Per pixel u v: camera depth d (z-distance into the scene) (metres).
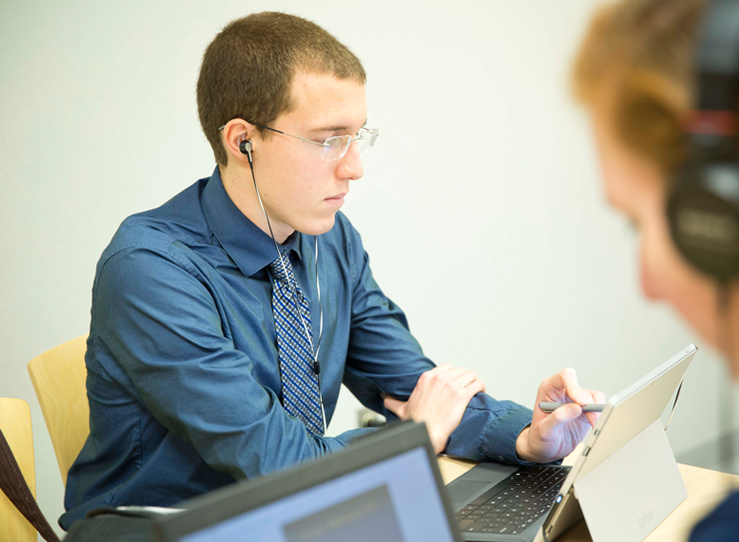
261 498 0.53
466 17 2.62
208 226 1.34
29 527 1.26
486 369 2.88
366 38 2.51
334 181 1.27
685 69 0.31
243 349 1.33
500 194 2.78
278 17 1.26
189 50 2.36
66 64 2.23
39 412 2.35
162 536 0.49
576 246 2.91
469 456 1.30
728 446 0.58
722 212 0.34
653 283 0.38
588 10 0.33
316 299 1.47
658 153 0.33
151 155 2.36
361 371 1.61
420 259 2.70
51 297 2.33
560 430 1.21
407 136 2.61
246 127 1.25
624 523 0.95
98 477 1.38
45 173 2.26
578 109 0.34
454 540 0.60
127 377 1.29
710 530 0.42
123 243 1.27
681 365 1.01
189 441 1.24
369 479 0.58
